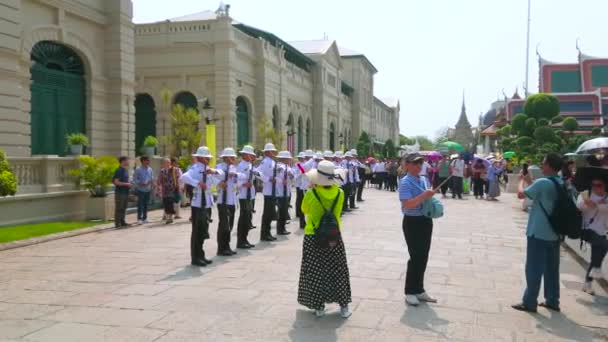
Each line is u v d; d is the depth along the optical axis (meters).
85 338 5.54
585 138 27.02
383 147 69.94
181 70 31.97
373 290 7.48
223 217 10.12
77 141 18.00
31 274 8.57
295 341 5.44
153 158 21.17
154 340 5.46
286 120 41.69
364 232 13.31
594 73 50.16
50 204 15.20
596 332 5.82
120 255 10.23
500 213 18.31
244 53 34.09
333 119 59.12
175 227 14.54
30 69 19.86
